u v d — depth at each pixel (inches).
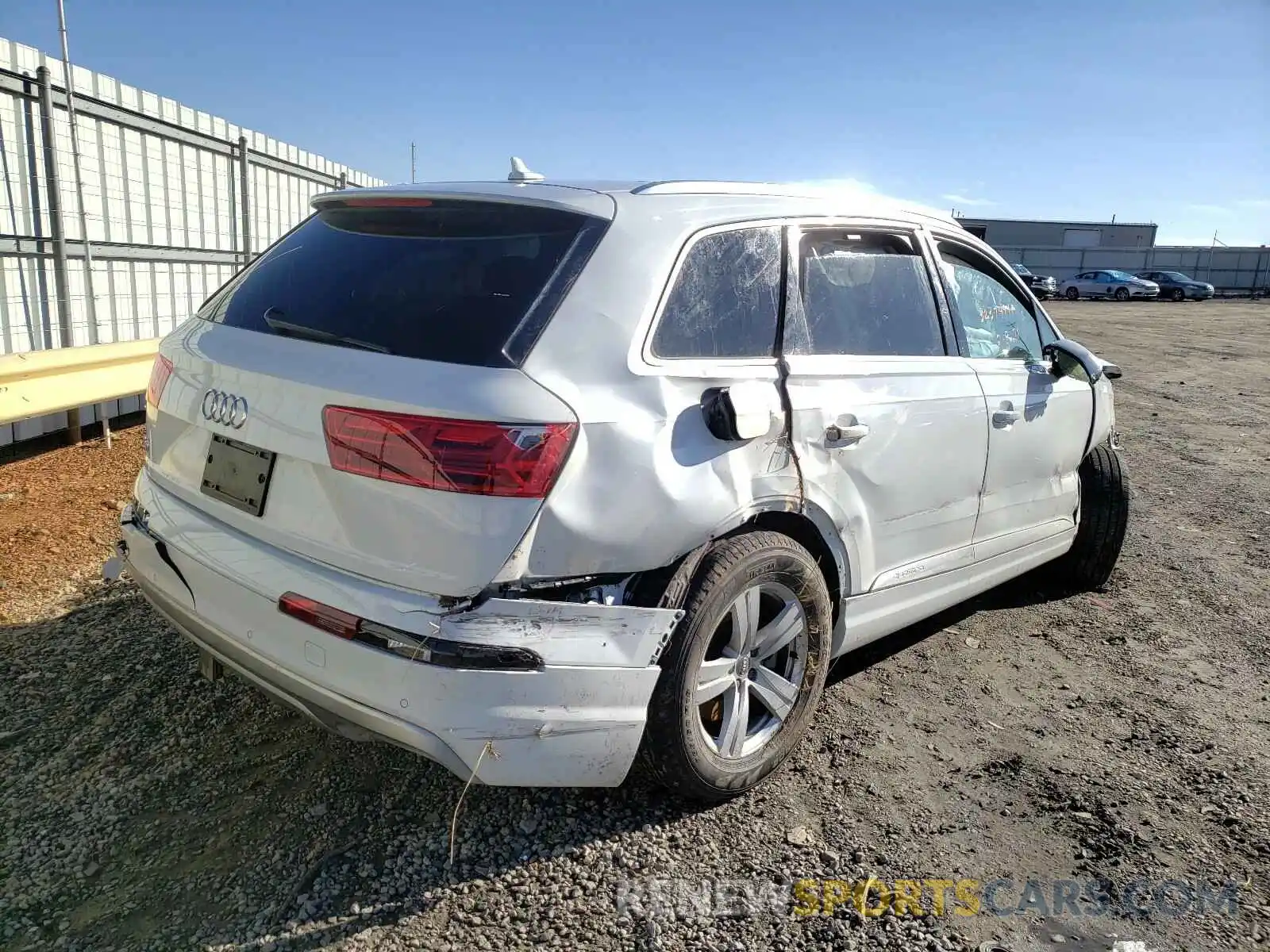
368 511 89.5
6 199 253.6
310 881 98.3
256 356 100.3
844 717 137.7
